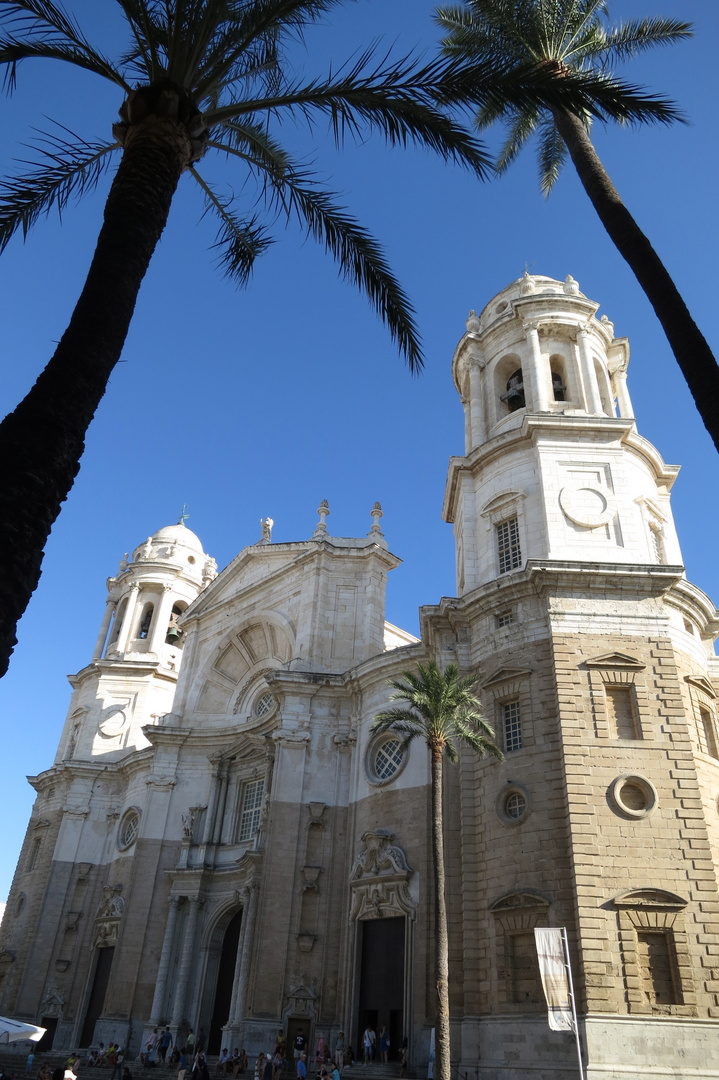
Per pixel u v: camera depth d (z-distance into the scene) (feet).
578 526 108.47
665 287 53.83
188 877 145.48
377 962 109.91
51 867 174.91
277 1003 113.39
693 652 100.73
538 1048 79.20
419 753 117.19
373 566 151.33
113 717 196.44
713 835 88.63
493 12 79.77
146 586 217.97
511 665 99.86
